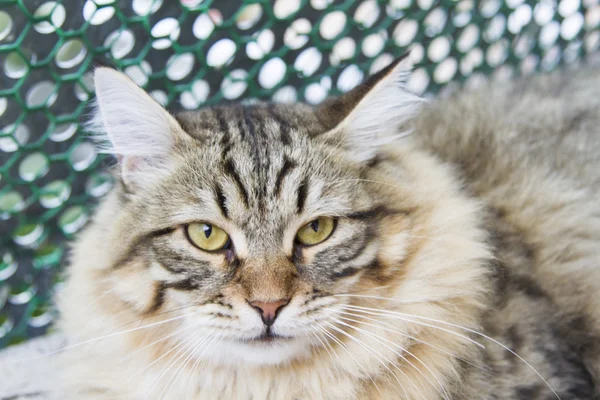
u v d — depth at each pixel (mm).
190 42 677
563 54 826
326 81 730
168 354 530
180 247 512
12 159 653
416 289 529
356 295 518
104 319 533
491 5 776
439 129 633
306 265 513
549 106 653
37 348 669
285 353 517
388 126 547
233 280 507
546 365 540
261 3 689
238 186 513
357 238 518
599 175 629
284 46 709
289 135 531
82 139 665
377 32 736
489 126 636
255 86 710
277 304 501
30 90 642
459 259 536
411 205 534
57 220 683
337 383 535
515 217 592
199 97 693
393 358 532
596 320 574
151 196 523
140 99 521
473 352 535
